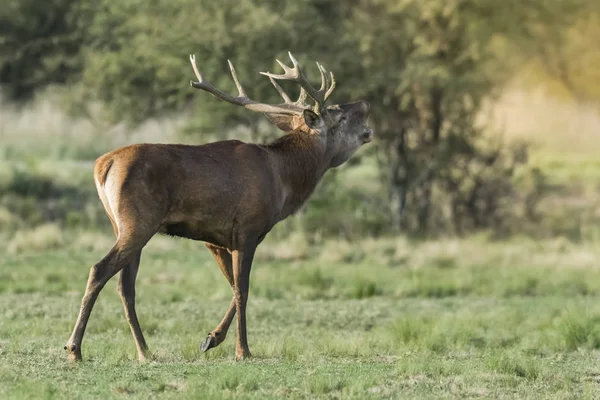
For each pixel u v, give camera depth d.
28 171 110.25
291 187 36.31
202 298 55.28
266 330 44.09
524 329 45.44
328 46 95.75
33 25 113.00
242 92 38.44
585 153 151.62
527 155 101.44
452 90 95.38
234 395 26.66
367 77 95.75
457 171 102.44
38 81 115.94
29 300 52.00
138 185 32.00
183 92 92.94
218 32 90.00
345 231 96.88
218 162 33.75
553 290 63.19
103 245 81.31
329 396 27.33
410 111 99.31
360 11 101.62
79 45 113.69
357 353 35.91
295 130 37.22
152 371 30.53
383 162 105.00
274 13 93.00
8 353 33.62
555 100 145.00
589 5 110.31
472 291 62.22
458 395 28.09
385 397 27.55
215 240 34.19
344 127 38.28
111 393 27.03
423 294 60.31
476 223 100.56
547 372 31.69
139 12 97.50
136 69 98.44
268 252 78.44
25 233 84.00
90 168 117.88
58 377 29.20
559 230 101.88
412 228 101.75
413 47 99.44
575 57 125.25
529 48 112.06
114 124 106.19
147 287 59.12
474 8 101.19
